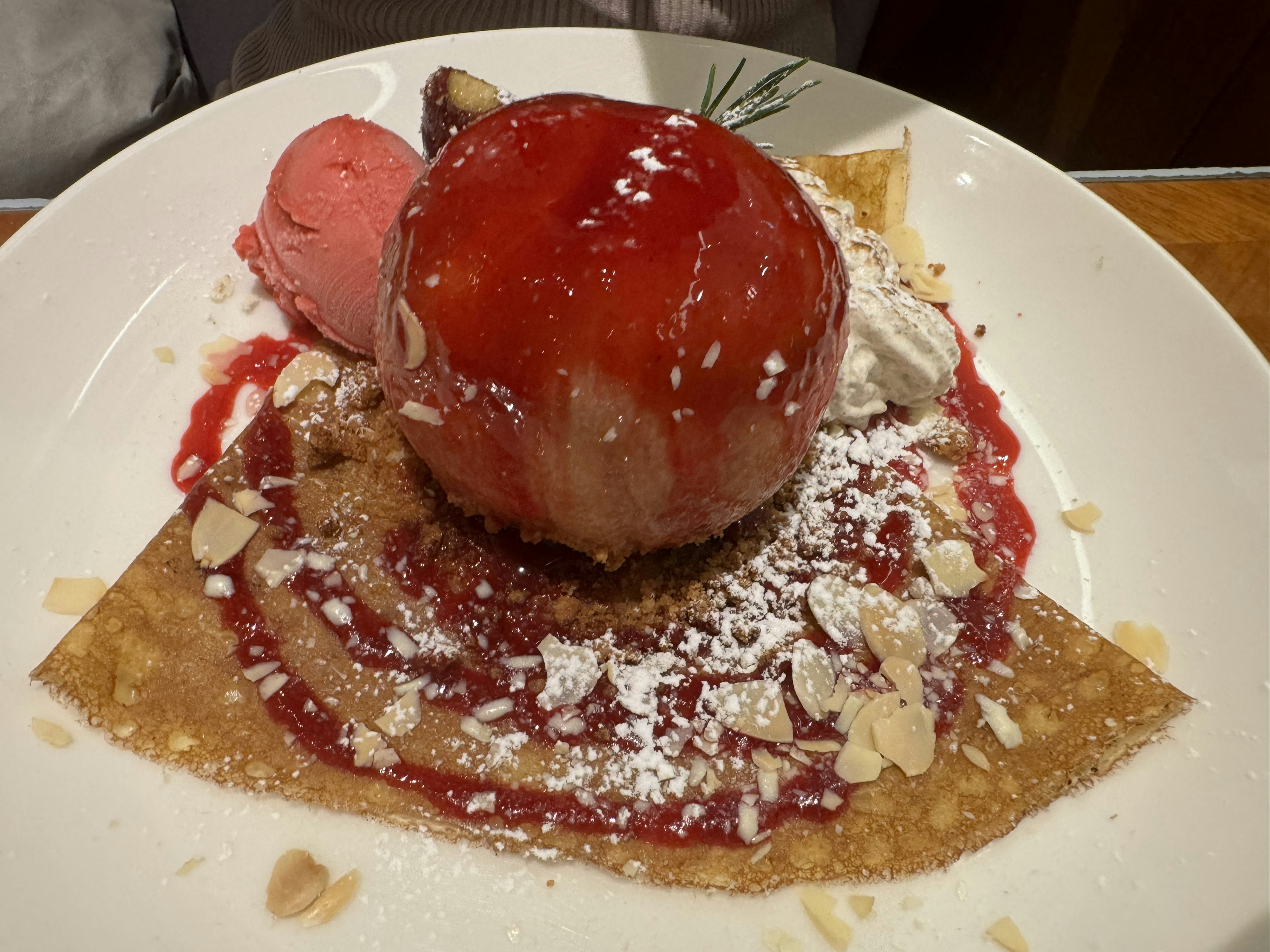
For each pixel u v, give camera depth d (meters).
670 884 0.16
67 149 0.33
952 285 0.23
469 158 0.16
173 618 0.17
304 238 0.20
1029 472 0.21
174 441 0.20
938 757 0.17
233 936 0.15
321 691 0.17
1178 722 0.17
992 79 0.40
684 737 0.17
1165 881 0.16
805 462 0.20
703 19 0.28
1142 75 0.35
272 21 0.32
